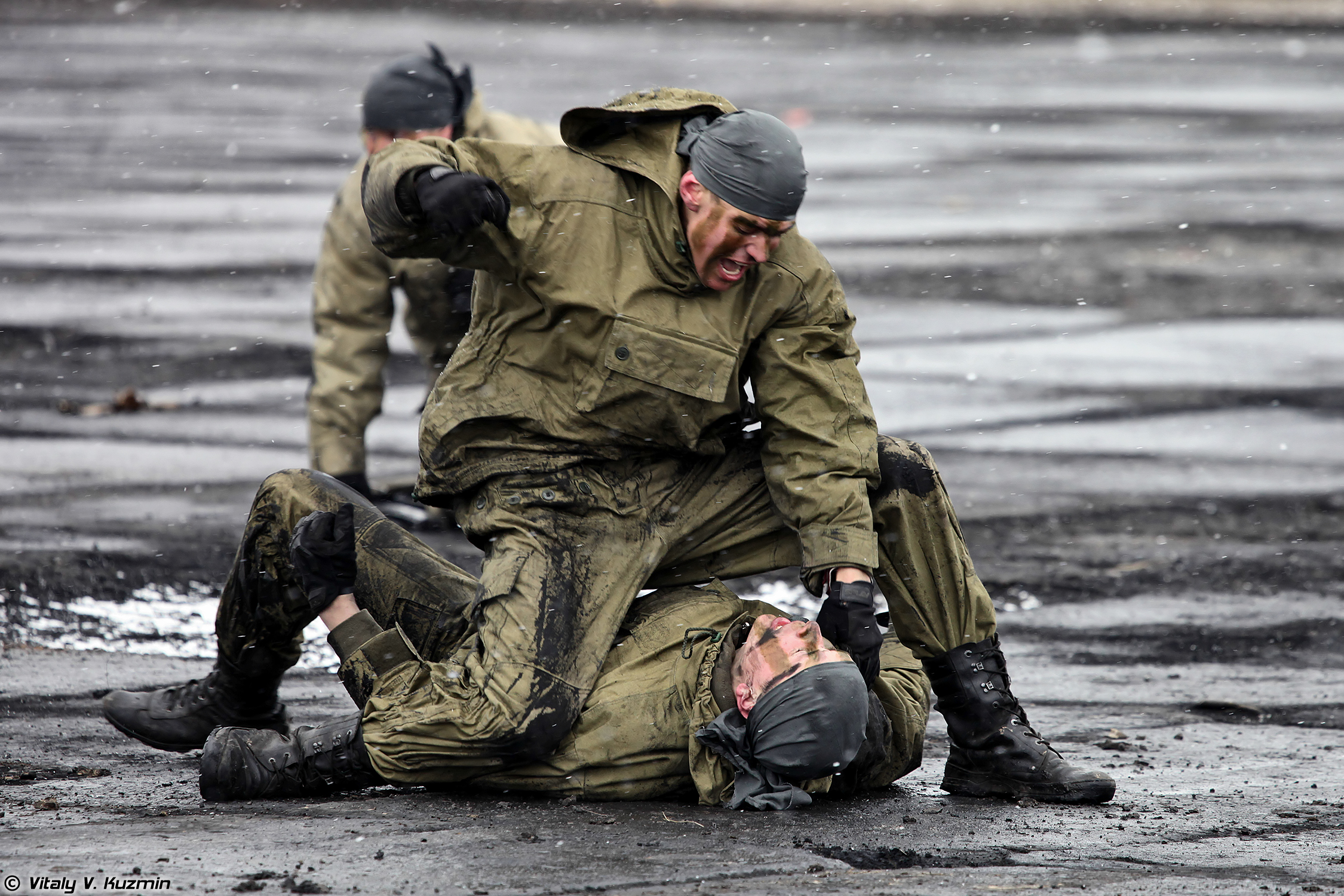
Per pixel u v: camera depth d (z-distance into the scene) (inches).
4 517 1039.6
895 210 2546.8
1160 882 462.6
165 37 5260.8
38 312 1760.6
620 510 584.1
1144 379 1612.9
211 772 541.6
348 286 1019.3
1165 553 1048.2
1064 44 5757.9
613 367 566.3
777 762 539.2
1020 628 885.2
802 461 570.3
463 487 590.6
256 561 592.1
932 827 527.2
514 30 5664.4
